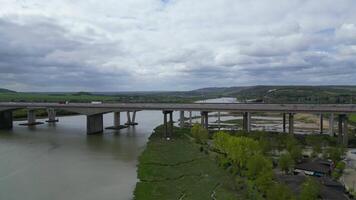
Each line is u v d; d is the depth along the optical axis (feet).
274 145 362.12
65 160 338.13
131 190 239.91
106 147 412.36
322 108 422.82
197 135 413.18
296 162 293.23
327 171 265.13
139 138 487.61
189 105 494.18
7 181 263.29
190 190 232.94
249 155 269.03
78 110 548.31
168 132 505.66
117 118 611.06
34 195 229.45
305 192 196.03
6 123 629.92
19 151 387.14
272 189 195.93
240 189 232.32
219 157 313.94
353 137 433.48
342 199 205.05
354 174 281.95
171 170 286.87
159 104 523.70
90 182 260.21
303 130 572.92
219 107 483.51
